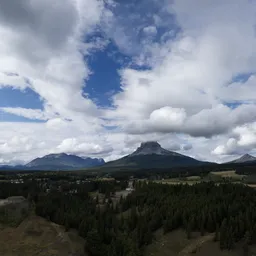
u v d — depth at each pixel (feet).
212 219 546.67
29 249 474.08
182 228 563.89
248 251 442.91
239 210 561.43
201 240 496.23
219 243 465.88
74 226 590.14
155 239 545.44
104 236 528.22
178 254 476.13
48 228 566.36
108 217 625.00
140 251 486.79
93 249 480.23
